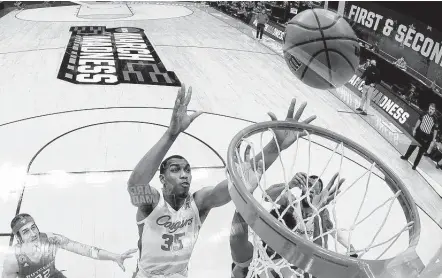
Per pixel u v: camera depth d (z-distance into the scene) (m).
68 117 4.54
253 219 1.20
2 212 2.97
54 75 5.80
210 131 4.43
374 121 4.88
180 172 2.84
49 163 3.62
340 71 1.91
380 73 4.84
